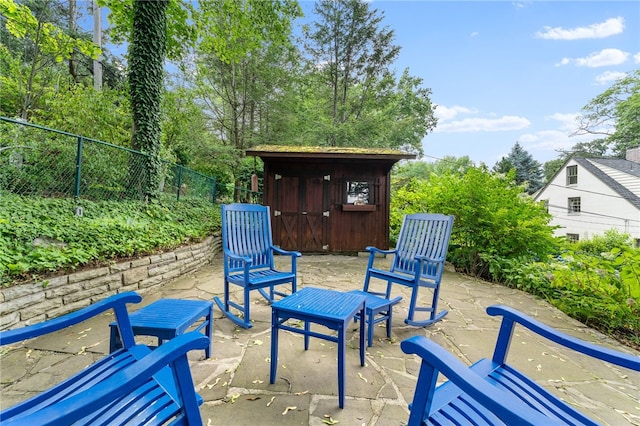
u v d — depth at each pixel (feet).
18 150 14.10
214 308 10.41
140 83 19.72
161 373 4.28
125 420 3.36
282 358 7.16
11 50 29.35
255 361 6.97
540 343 8.55
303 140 44.37
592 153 66.80
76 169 15.07
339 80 52.85
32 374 6.13
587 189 51.13
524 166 92.73
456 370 3.03
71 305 9.00
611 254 11.05
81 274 9.36
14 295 7.54
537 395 4.22
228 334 8.39
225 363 6.84
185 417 3.44
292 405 5.48
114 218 14.71
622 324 9.55
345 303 6.48
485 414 3.76
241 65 37.40
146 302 10.81
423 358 3.32
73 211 13.98
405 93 58.39
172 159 29.86
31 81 24.98
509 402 2.67
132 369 2.89
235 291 12.32
